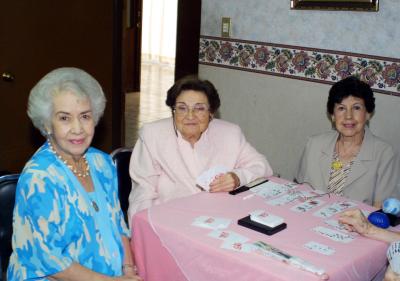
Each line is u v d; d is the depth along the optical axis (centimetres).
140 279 187
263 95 362
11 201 191
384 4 300
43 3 381
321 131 338
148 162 244
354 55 316
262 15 351
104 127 436
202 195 220
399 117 305
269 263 161
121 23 429
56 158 181
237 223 190
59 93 178
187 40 411
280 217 197
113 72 432
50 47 390
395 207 203
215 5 374
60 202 173
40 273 171
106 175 199
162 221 189
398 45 299
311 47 333
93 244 180
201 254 172
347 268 164
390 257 178
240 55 368
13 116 390
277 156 364
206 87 238
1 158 391
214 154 247
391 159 257
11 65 378
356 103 252
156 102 785
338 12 318
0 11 366
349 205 217
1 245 189
